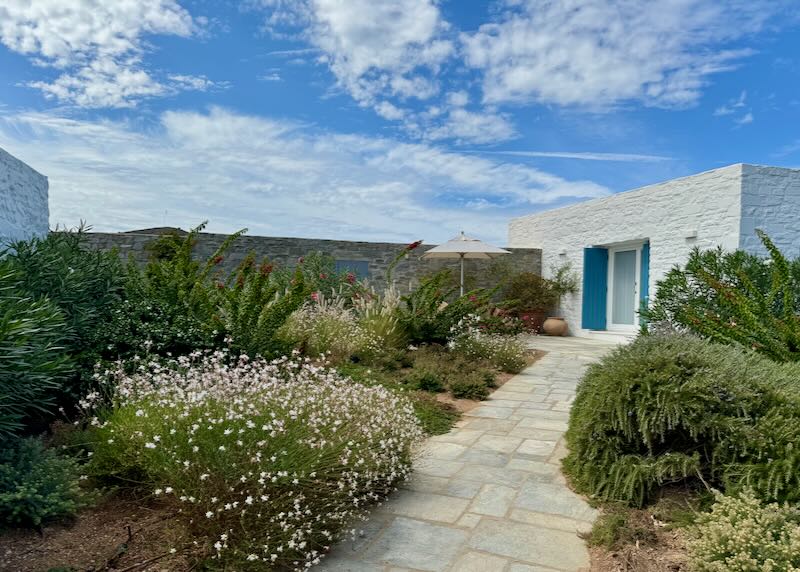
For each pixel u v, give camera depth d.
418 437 3.87
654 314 7.93
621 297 12.84
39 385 3.04
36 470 2.65
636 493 3.04
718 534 2.24
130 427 2.88
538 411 5.50
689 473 2.91
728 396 3.09
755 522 2.29
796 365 3.75
